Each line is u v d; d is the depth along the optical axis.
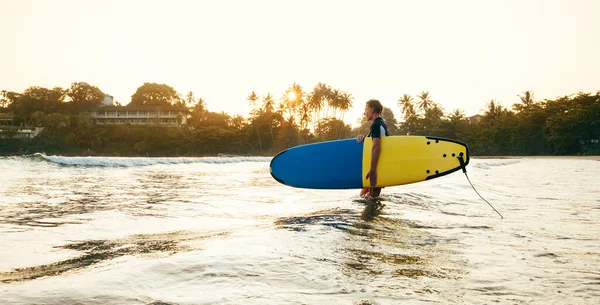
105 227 2.71
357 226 2.76
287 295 1.38
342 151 4.55
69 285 1.43
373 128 4.42
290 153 4.64
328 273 1.65
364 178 4.41
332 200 4.39
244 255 1.88
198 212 3.48
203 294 1.37
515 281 1.59
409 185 5.89
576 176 9.75
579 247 2.22
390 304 1.30
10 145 79.75
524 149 59.06
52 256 1.90
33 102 92.44
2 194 4.82
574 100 52.84
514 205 4.15
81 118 88.94
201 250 1.98
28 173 9.24
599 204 4.25
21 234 2.44
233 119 95.44
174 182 7.41
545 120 57.19
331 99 82.81
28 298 1.29
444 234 2.57
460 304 1.31
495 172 11.53
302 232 2.50
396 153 4.39
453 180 7.09
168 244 2.15
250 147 85.19
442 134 70.56
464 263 1.86
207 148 83.75
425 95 85.75
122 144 83.94
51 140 81.12
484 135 65.69
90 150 82.38
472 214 3.49
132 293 1.37
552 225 2.95
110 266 1.69
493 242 2.34
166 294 1.37
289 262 1.78
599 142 48.75
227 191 5.60
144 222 2.93
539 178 8.78
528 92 70.38
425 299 1.36
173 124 95.94
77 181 7.16
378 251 2.06
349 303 1.31
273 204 4.07
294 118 86.50
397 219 3.12
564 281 1.59
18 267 1.69
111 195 4.87
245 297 1.35
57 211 3.45
